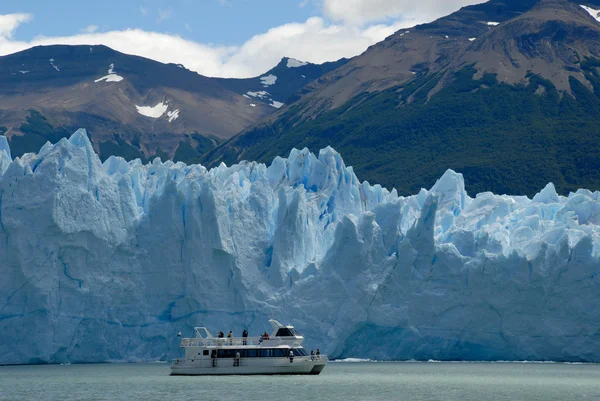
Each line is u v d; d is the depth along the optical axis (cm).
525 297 19362
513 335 19362
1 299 17812
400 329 19450
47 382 15575
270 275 19862
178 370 16488
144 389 14475
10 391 14338
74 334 18112
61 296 18112
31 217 17900
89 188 18638
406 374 17400
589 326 19225
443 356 19538
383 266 19650
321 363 16750
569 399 13812
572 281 19350
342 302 19438
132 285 18912
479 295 19450
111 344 18612
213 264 19325
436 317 19500
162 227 19250
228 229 19600
